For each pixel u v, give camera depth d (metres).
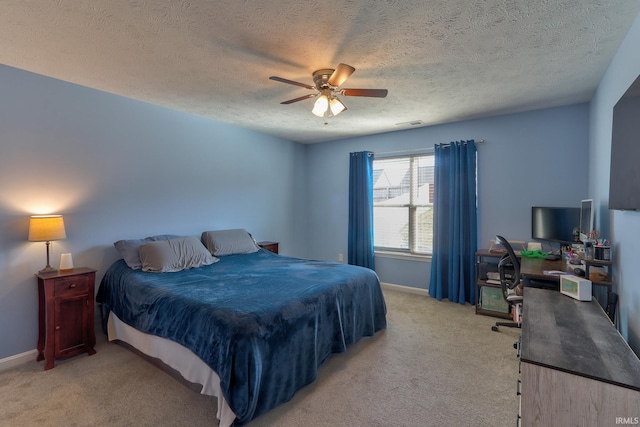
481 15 1.77
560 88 2.92
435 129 4.30
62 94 2.78
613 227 2.36
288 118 3.95
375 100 3.25
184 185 3.77
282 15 1.77
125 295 2.64
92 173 2.98
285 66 2.43
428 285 4.45
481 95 3.11
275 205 5.04
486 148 3.93
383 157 4.82
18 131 2.54
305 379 2.12
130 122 3.26
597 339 1.48
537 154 3.62
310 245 5.61
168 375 2.32
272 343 1.89
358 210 4.91
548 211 3.36
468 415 1.89
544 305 1.95
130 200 3.28
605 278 2.33
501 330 3.17
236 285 2.51
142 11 1.72
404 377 2.31
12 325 2.51
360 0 1.63
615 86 2.25
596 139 2.96
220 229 4.20
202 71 2.53
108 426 1.78
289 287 2.46
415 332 3.12
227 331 1.77
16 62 2.37
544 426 1.28
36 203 2.64
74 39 2.02
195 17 1.78
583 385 1.21
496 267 3.61
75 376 2.31
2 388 2.16
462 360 2.55
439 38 2.03
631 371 1.22
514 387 2.17
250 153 4.61
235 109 3.59
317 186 5.51
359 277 2.93
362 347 2.80
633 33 1.84
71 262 2.67
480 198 3.98
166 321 2.15
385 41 2.06
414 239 4.62
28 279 2.59
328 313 2.43
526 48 2.16
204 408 1.94
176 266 3.08
